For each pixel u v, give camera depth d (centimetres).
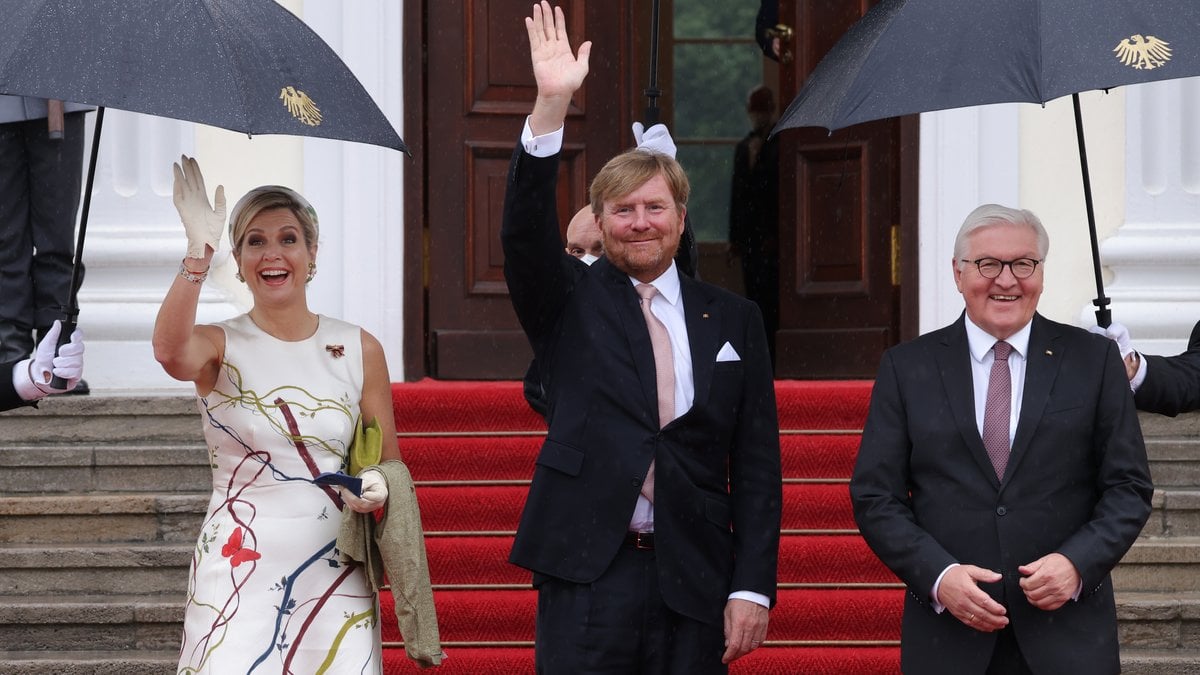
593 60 1364
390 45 1304
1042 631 666
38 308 1080
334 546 686
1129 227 1271
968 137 1295
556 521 690
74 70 602
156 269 1269
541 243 687
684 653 689
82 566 977
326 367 705
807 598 972
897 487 693
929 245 1309
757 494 713
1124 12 640
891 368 712
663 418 696
